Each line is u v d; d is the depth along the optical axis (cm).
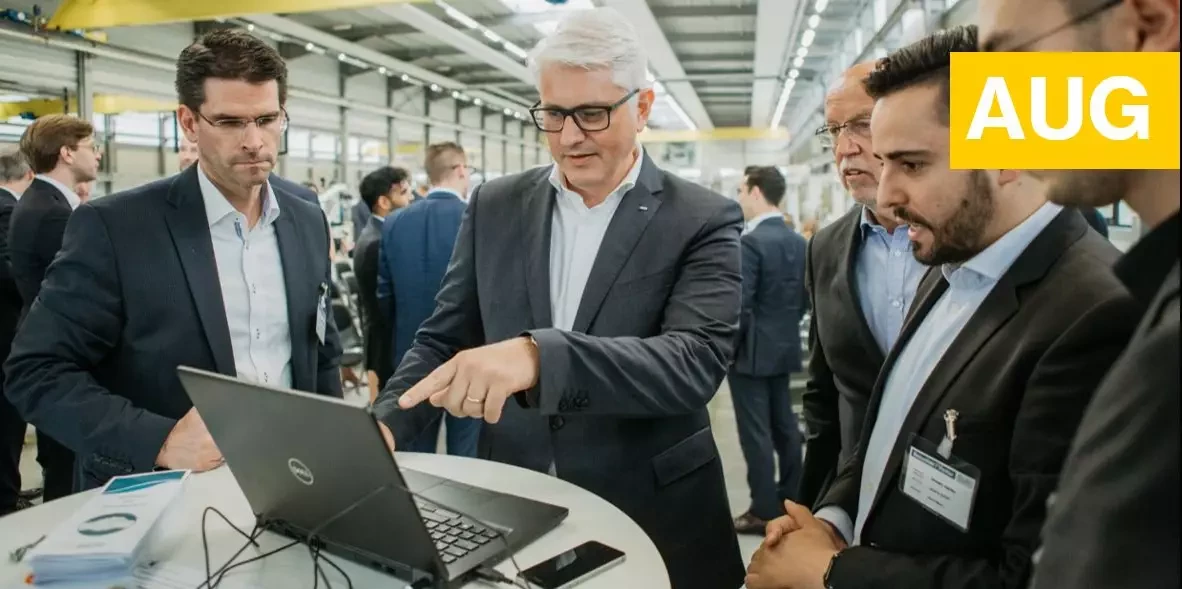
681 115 1580
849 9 708
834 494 119
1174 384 42
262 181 146
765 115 1612
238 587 89
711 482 138
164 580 91
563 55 119
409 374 138
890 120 90
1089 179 56
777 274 308
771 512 317
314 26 852
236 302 151
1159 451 42
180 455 122
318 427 80
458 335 146
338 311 513
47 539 94
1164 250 49
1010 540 79
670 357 119
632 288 132
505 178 151
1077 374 75
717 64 1112
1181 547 41
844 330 145
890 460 98
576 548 97
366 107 1074
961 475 87
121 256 139
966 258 92
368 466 79
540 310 136
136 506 103
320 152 994
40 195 291
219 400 88
